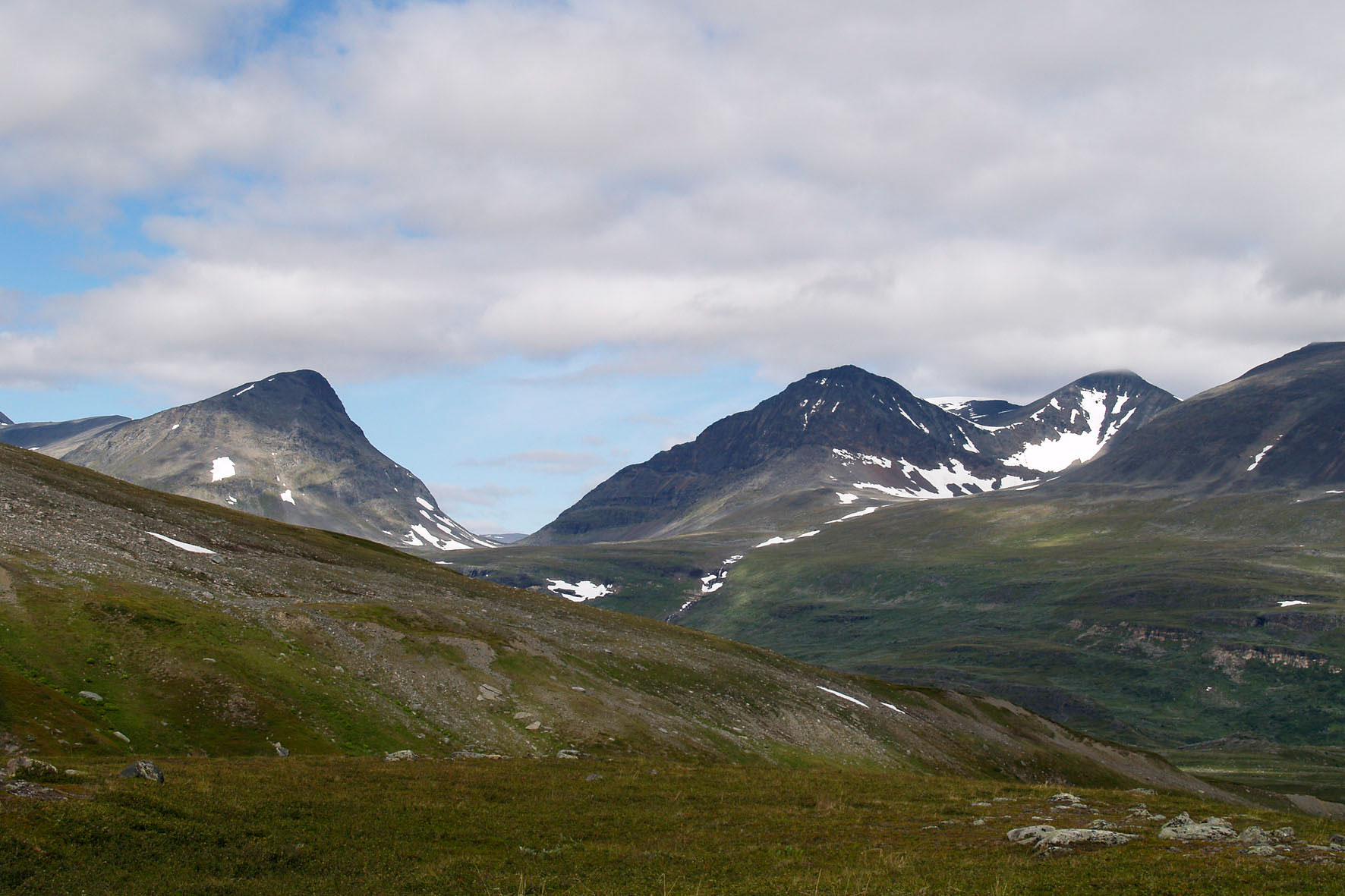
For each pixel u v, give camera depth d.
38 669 56.34
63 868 29.67
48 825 31.80
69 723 50.25
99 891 28.75
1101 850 35.31
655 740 79.06
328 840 36.38
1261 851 33.84
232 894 30.19
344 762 52.16
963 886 31.02
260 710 60.72
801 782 57.41
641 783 53.41
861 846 38.84
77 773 37.69
